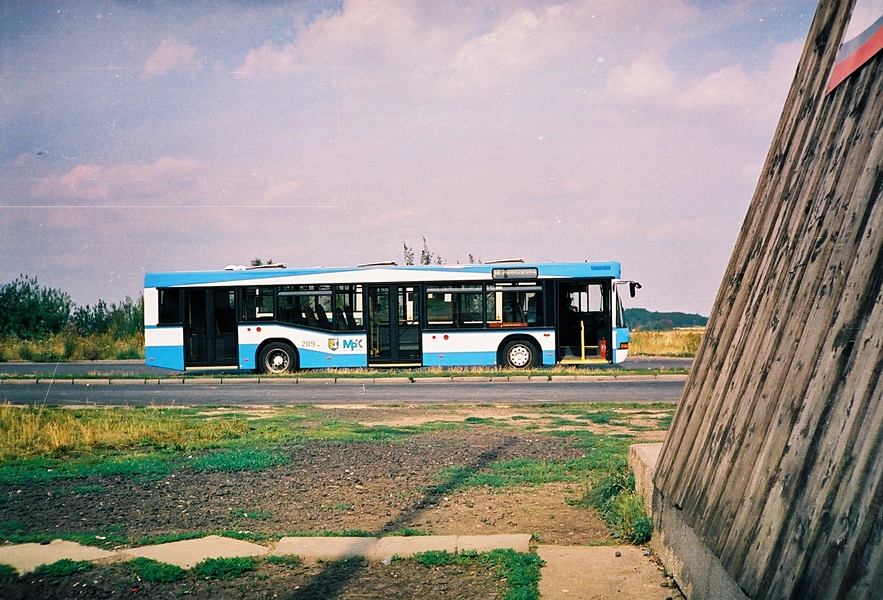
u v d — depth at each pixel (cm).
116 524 720
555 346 2480
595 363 2477
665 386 2084
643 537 617
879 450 281
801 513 330
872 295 323
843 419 317
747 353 473
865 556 268
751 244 541
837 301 357
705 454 498
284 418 1445
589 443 1113
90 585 547
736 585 389
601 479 806
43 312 3784
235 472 944
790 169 489
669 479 566
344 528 698
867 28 392
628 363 2900
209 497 820
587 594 509
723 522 423
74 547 636
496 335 2491
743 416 444
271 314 2506
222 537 661
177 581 556
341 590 536
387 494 826
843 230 371
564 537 653
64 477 926
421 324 2500
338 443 1137
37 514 758
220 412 1555
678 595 503
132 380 2345
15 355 3481
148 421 1368
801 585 308
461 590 530
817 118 460
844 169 391
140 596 529
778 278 454
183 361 2483
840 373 333
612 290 2475
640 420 1384
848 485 296
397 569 575
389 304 2517
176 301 2498
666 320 4669
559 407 1602
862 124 384
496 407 1619
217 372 2816
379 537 652
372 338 2516
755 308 485
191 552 613
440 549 608
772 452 382
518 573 545
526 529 680
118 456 1072
